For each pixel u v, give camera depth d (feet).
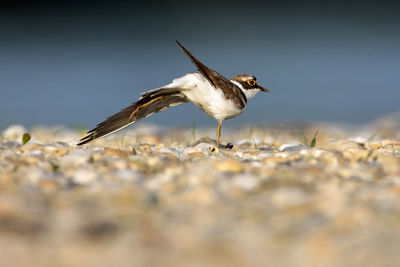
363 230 20.12
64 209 22.52
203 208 22.88
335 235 19.76
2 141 48.11
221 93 38.14
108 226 20.67
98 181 26.91
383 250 18.34
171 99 40.14
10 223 20.57
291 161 32.63
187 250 18.66
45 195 24.32
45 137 52.70
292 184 26.05
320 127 71.72
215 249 18.70
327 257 17.98
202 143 39.34
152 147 43.29
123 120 39.63
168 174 28.73
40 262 17.65
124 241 19.36
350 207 22.38
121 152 34.19
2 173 27.20
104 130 39.04
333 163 32.27
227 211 22.45
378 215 21.45
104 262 17.74
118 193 24.49
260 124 74.90
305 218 21.42
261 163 32.37
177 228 20.62
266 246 18.97
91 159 31.22
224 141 54.13
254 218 21.58
